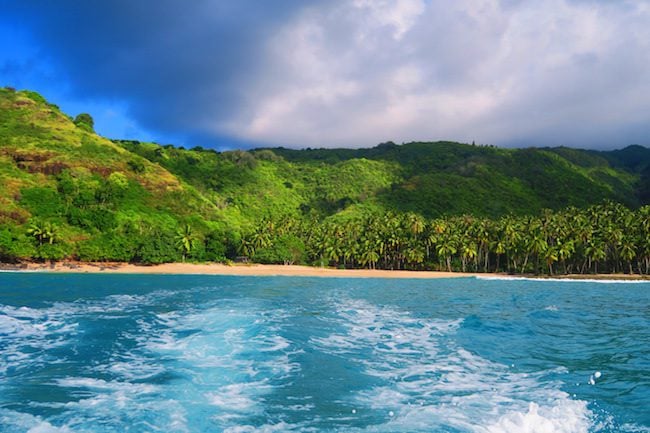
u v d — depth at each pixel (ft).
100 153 443.73
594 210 426.10
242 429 44.60
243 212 585.22
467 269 400.67
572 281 312.50
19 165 384.47
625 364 73.87
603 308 153.69
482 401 54.44
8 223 313.12
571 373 68.18
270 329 94.68
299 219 551.18
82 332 92.43
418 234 420.36
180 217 415.03
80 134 477.36
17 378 60.54
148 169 463.83
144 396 53.31
